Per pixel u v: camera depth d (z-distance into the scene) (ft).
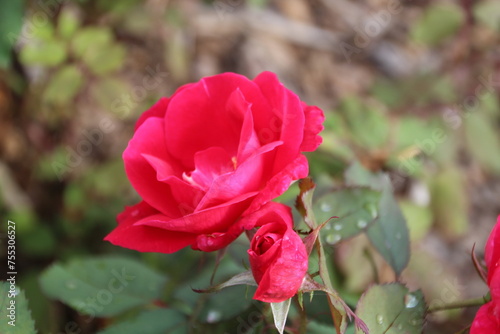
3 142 2.57
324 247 1.23
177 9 2.84
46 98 2.34
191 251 1.64
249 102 1.16
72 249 2.28
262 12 3.15
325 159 2.13
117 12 2.64
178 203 1.16
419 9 3.25
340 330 1.10
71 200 2.35
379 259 1.99
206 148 1.22
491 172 2.74
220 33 3.06
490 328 1.08
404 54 3.09
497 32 2.70
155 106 1.24
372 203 1.25
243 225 1.10
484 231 2.67
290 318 1.27
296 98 1.13
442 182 2.50
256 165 1.13
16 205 2.43
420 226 2.31
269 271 1.05
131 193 2.34
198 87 1.19
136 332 1.26
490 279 1.12
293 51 3.10
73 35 2.36
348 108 2.27
